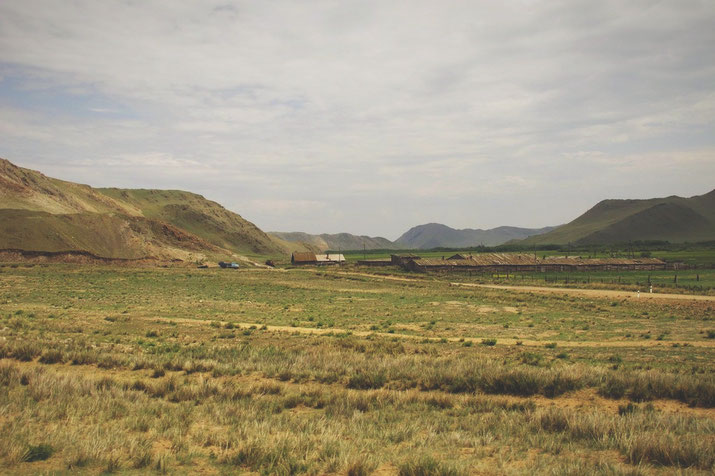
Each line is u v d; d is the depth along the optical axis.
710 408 16.52
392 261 175.38
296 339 32.84
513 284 94.75
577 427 13.38
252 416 14.24
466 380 19.47
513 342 33.09
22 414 12.80
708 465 10.48
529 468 10.34
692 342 33.06
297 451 10.96
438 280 106.31
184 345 29.61
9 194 159.75
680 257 183.75
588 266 138.50
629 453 11.18
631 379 18.92
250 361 23.39
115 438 11.18
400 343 31.08
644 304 59.69
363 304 60.56
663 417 14.19
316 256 188.25
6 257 114.62
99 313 44.28
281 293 75.19
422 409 16.03
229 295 70.12
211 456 10.83
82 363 22.48
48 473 9.20
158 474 9.57
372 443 11.90
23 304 50.41
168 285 82.69
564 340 34.41
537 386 18.55
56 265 109.62
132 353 25.25
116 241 145.00
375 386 19.47
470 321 45.09
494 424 14.03
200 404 16.05
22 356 22.83
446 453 11.40
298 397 16.92
